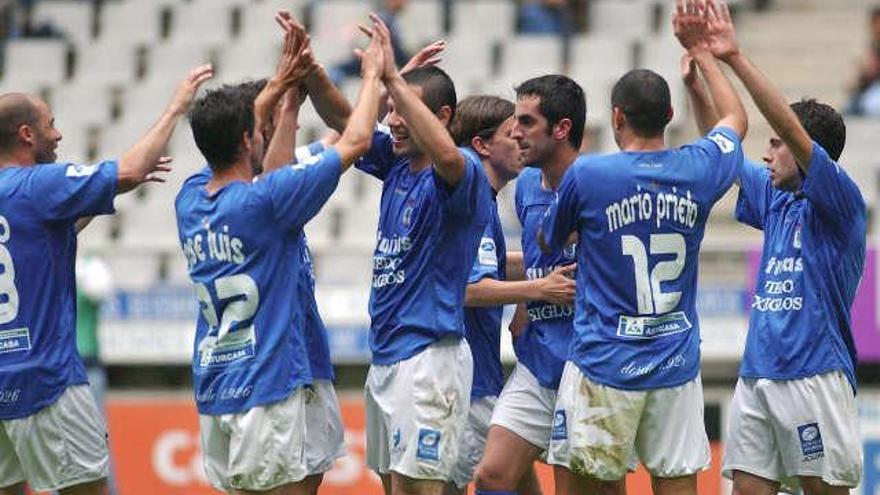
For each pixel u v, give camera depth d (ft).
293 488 92.53
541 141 91.25
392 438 87.97
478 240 88.84
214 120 83.56
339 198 192.13
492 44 212.84
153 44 227.20
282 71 87.40
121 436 154.61
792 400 91.61
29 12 235.20
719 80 86.79
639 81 85.05
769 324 92.27
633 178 84.43
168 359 161.79
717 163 85.10
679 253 84.89
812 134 92.73
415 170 89.35
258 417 83.41
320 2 225.35
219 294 83.82
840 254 91.35
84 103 219.20
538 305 96.58
